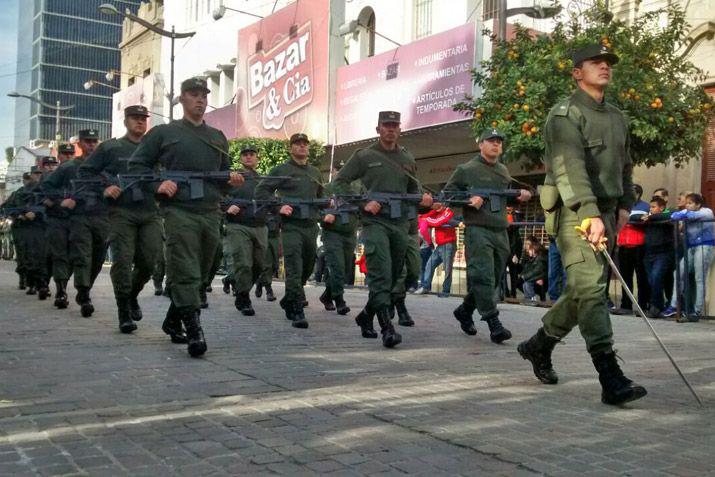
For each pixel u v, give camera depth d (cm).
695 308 985
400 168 733
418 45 1609
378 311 711
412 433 410
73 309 967
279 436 403
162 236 766
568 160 474
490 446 387
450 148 1848
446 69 1530
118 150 818
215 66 2903
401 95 1655
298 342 726
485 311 739
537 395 503
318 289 1451
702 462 363
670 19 1271
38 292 1098
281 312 995
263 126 2236
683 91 1151
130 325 752
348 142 1833
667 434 412
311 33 1984
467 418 441
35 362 595
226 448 382
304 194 887
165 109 3222
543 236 1218
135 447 382
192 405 466
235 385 521
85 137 962
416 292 1387
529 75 1140
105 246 903
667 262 1006
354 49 2069
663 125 1096
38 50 8488
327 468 353
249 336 760
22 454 370
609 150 486
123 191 667
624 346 746
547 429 420
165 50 3316
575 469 352
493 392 511
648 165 1177
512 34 1477
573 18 1246
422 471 350
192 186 627
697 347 743
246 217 962
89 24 8619
